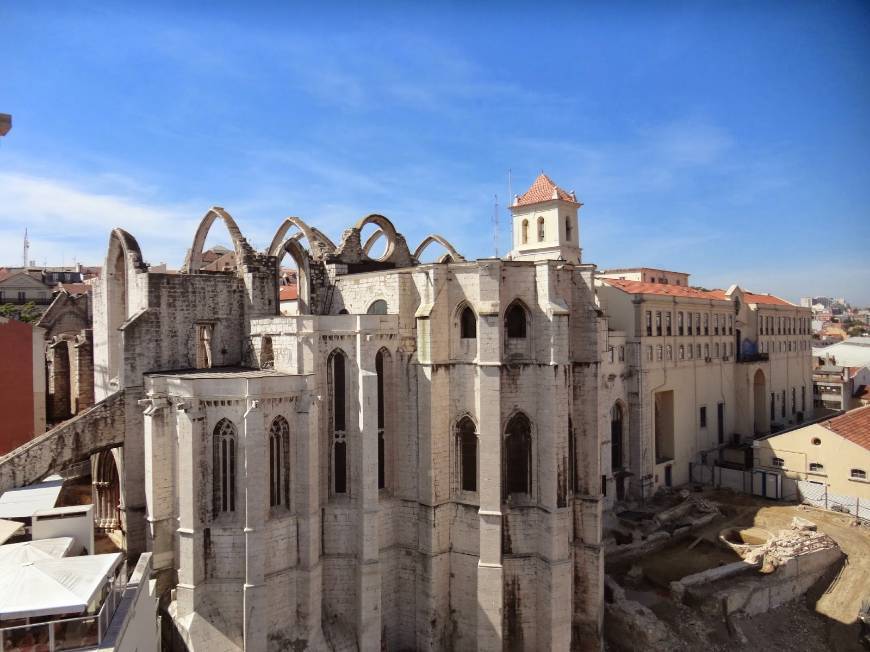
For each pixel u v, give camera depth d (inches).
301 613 1285.7
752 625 1595.7
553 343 1331.2
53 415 2284.7
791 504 2417.6
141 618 986.7
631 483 2426.2
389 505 1414.9
